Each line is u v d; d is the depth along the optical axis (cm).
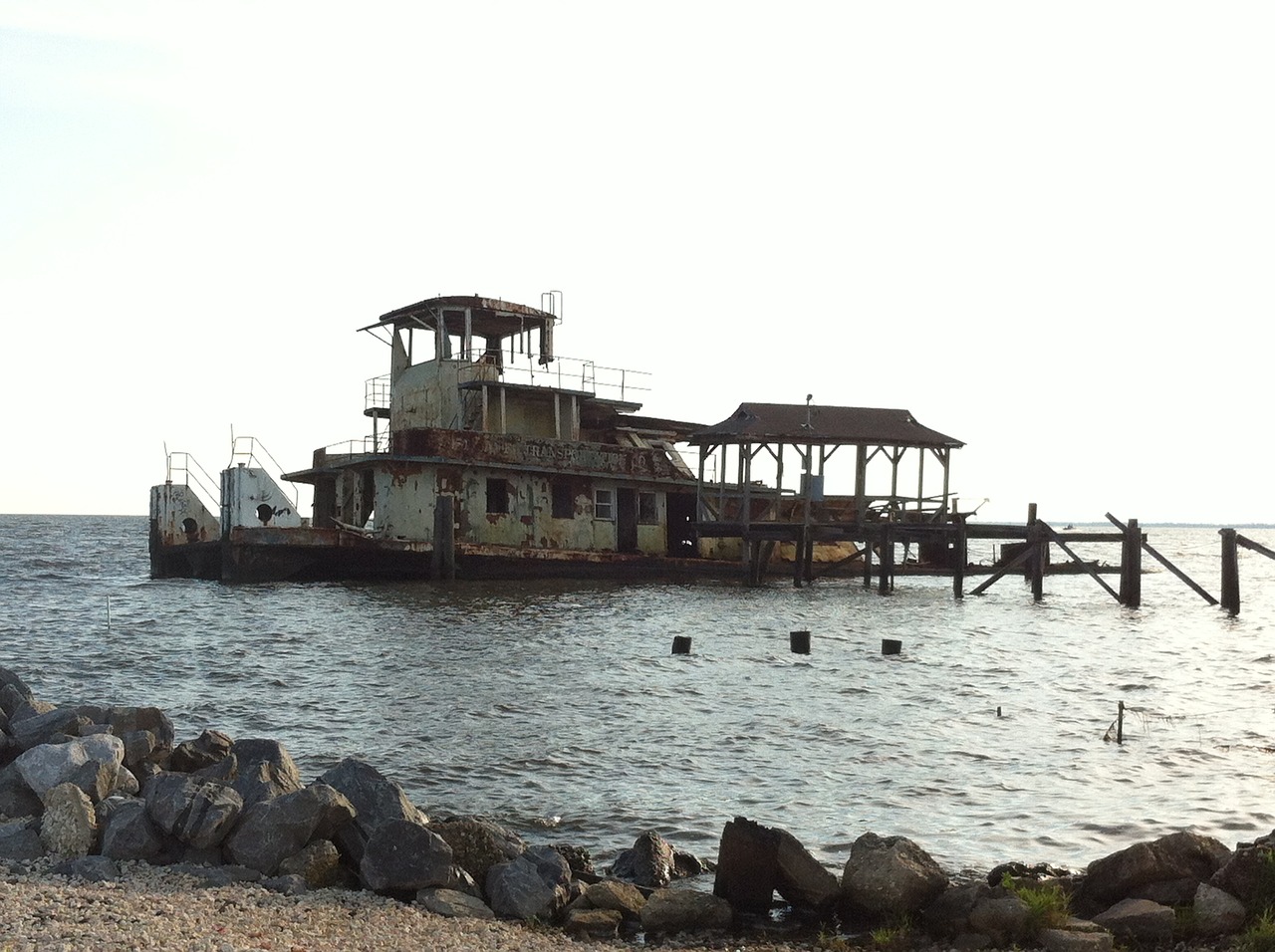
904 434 4841
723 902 989
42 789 1105
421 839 1002
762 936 965
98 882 942
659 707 2067
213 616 3544
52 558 7431
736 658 2750
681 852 1179
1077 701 2202
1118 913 914
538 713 1989
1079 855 1209
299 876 988
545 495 4756
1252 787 1499
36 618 3528
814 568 5050
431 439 4459
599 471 4841
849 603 4269
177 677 2392
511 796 1434
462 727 1856
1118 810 1385
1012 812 1376
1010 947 895
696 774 1555
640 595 4406
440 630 3189
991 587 5741
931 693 2277
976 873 1131
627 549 5009
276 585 4500
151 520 5059
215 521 5141
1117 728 1911
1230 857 952
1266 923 840
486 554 4534
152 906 881
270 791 1086
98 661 2609
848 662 2719
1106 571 4609
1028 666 2712
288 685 2284
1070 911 952
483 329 5097
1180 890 942
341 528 4619
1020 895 947
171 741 1310
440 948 855
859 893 991
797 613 3875
